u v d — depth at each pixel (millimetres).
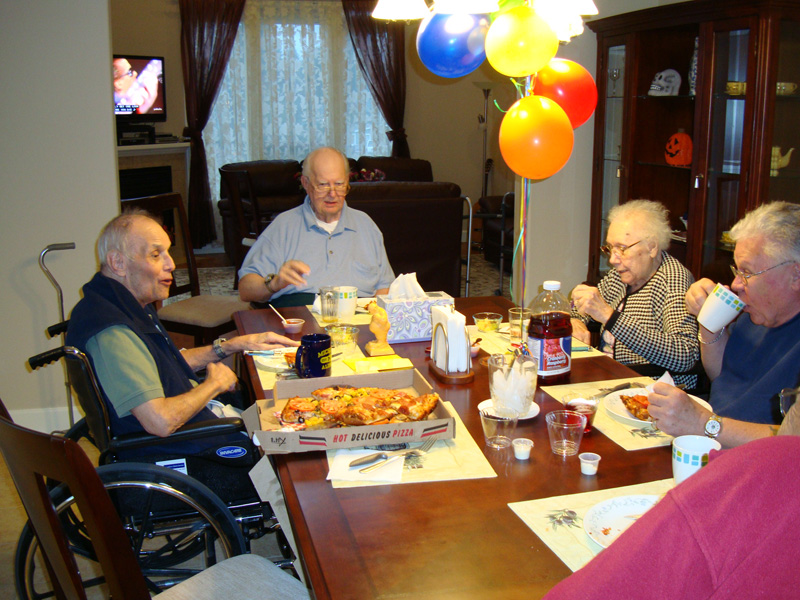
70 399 3082
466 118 8344
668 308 2166
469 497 1170
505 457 1321
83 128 2980
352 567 980
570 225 4277
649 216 2223
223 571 1391
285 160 7289
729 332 1885
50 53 2896
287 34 7492
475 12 1901
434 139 8320
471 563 986
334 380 1586
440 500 1162
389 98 7906
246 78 7465
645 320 2234
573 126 2391
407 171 7582
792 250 1588
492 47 1955
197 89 7219
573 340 2076
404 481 1228
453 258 4645
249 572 1386
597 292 2164
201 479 1722
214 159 7508
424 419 1405
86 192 3035
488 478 1237
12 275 3035
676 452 1146
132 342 1688
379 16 2217
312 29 7551
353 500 1166
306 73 7648
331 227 2844
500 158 8375
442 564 983
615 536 1020
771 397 1644
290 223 2828
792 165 3207
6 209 2973
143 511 1641
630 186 3861
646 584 618
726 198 3334
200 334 3404
